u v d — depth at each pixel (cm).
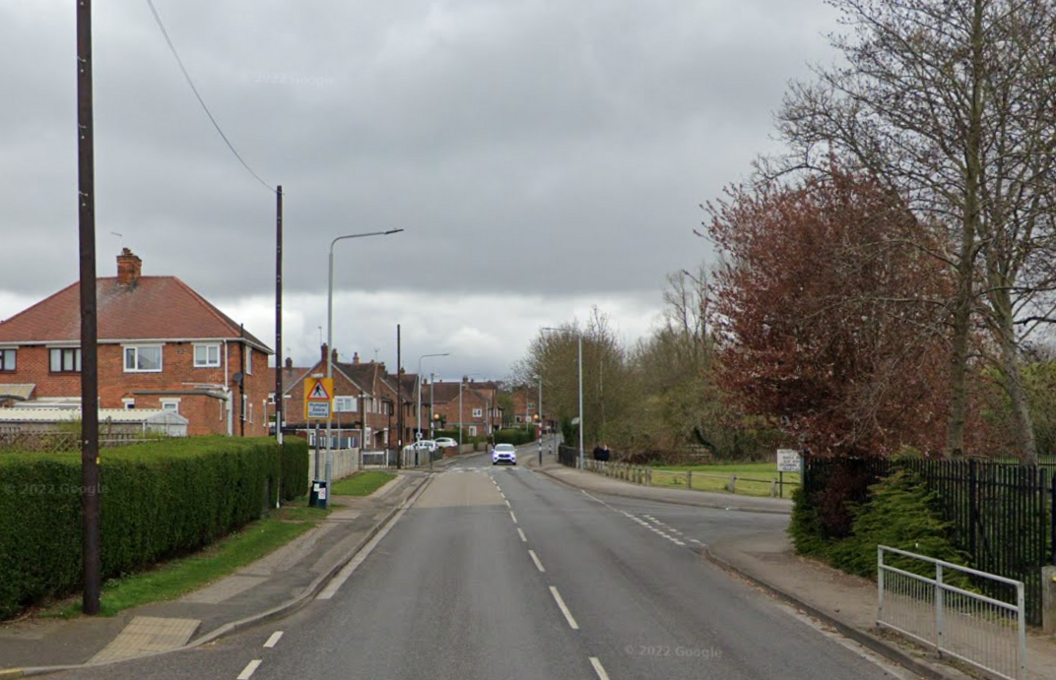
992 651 1039
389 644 1218
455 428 14088
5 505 1184
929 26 1595
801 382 1975
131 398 4741
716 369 2184
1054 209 1482
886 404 1848
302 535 2464
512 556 2184
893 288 1714
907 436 1916
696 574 1912
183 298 5331
